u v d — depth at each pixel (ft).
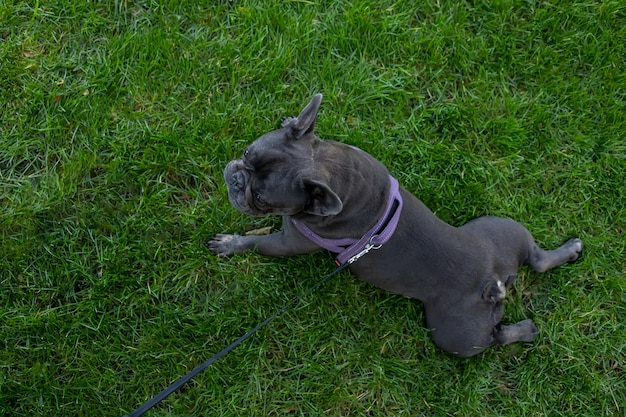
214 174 4.74
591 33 5.16
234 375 4.59
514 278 4.54
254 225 4.76
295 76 4.93
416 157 4.93
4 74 4.72
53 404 4.44
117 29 4.88
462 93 5.08
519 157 5.00
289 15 4.97
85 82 4.77
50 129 4.68
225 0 4.98
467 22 5.14
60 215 4.62
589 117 5.12
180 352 4.57
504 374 4.82
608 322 4.88
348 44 5.00
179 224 4.70
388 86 4.98
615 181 5.03
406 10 5.10
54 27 4.83
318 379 4.65
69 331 4.51
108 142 4.71
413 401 4.72
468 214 4.89
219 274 4.66
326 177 3.91
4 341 4.45
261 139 3.98
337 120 4.89
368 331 4.77
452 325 4.44
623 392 4.83
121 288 4.60
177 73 4.84
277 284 4.72
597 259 4.92
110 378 4.49
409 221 4.22
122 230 4.64
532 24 5.17
